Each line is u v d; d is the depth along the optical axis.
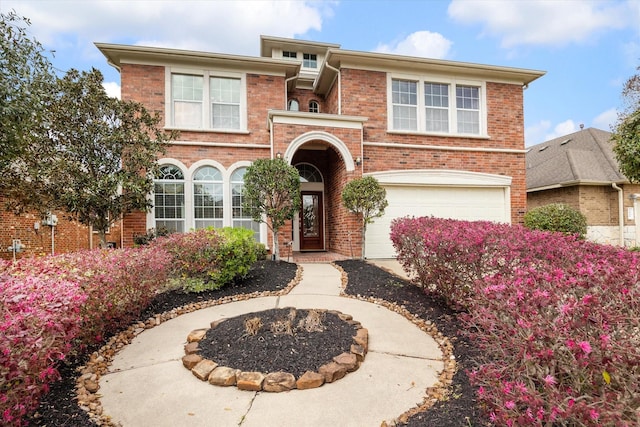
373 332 4.07
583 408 1.48
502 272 3.02
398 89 10.96
